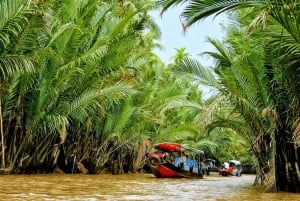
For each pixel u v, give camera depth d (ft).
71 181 54.24
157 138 98.17
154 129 104.01
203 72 47.01
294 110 41.68
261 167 53.21
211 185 59.62
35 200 30.58
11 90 56.70
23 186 42.50
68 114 64.95
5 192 35.76
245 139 54.44
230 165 122.83
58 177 61.41
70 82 63.77
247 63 45.01
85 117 73.67
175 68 48.08
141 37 78.89
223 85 45.55
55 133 66.95
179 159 85.30
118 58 67.51
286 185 45.03
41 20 52.75
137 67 79.10
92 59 63.77
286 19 29.66
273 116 42.55
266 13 28.48
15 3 48.88
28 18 51.83
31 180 51.55
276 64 41.52
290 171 44.60
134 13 67.26
